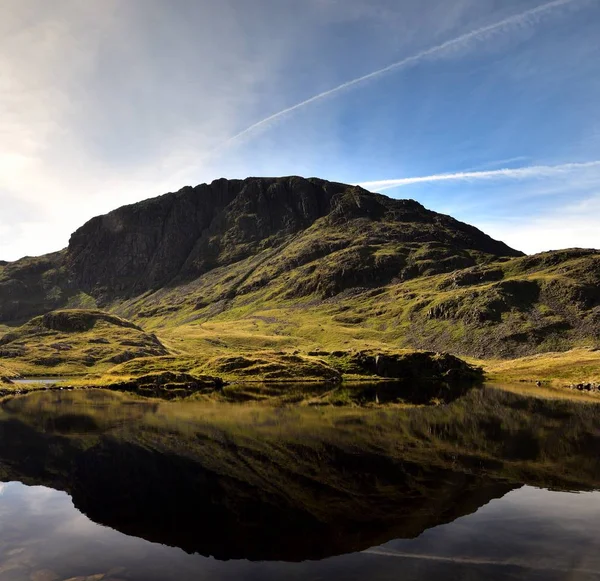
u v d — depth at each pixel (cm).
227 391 12219
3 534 2603
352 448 4828
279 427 6259
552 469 3941
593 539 2405
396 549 2306
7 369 19562
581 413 7706
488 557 2188
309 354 18750
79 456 4572
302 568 2103
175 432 5881
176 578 2027
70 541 2491
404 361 16638
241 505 3053
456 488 3381
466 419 6988
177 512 2934
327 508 2961
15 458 4509
